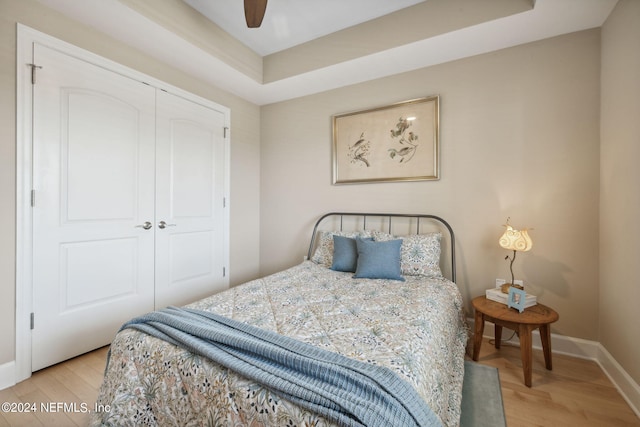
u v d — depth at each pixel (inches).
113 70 82.0
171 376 40.6
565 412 56.8
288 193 129.0
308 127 123.0
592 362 74.7
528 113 83.6
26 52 65.9
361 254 88.3
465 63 91.9
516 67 85.0
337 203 116.4
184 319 49.0
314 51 100.3
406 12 84.6
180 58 92.6
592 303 76.5
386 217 106.0
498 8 72.8
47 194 70.3
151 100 92.3
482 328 74.2
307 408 30.0
